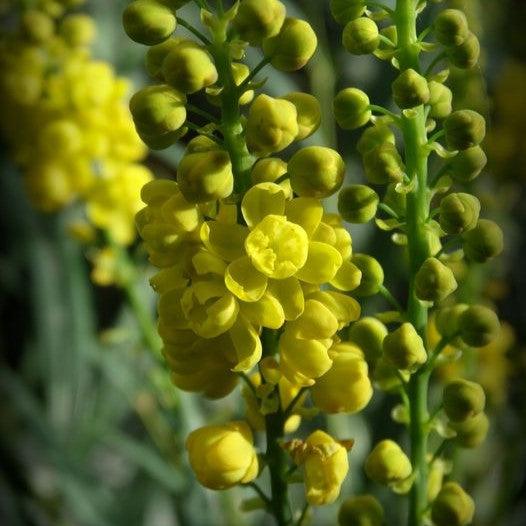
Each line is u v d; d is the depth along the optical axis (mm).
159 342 247
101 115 250
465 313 179
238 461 175
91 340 291
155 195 177
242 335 172
